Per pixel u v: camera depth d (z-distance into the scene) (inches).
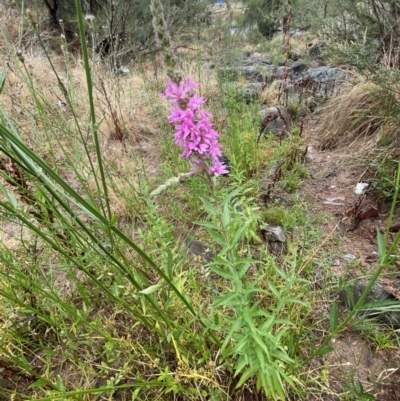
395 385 77.6
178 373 69.1
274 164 142.6
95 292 90.7
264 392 75.2
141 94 205.3
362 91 163.5
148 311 81.9
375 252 106.2
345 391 76.8
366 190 122.0
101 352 83.4
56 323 76.1
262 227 108.2
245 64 293.0
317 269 100.5
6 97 165.6
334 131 165.9
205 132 55.5
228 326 79.1
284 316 84.7
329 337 66.0
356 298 90.5
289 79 231.5
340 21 229.0
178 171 131.6
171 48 52.1
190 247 108.7
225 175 135.9
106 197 53.6
